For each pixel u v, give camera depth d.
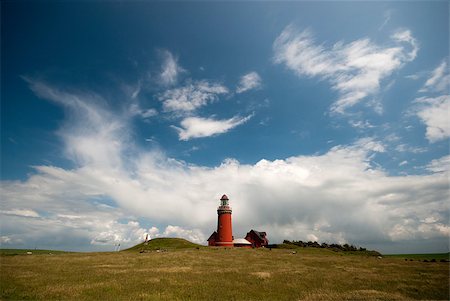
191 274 38.09
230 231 103.12
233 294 26.53
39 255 63.47
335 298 25.22
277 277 36.59
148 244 106.75
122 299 23.88
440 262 61.28
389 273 42.25
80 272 38.38
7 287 27.36
